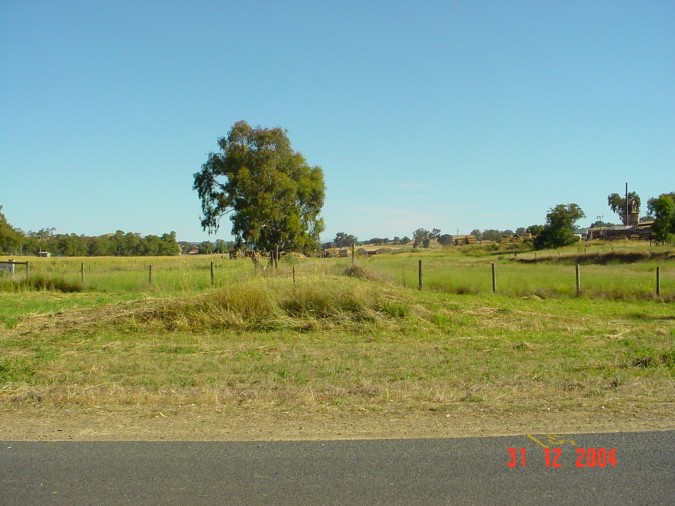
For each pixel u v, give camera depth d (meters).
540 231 79.81
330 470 5.77
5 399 8.38
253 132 43.28
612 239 87.00
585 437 6.60
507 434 6.72
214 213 43.75
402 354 11.98
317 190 45.03
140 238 108.25
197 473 5.73
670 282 28.02
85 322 15.64
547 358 11.33
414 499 5.18
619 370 9.99
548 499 5.17
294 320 15.27
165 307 16.03
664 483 5.48
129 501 5.18
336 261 30.39
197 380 9.68
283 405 7.94
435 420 7.22
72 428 7.06
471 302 19.78
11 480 5.61
